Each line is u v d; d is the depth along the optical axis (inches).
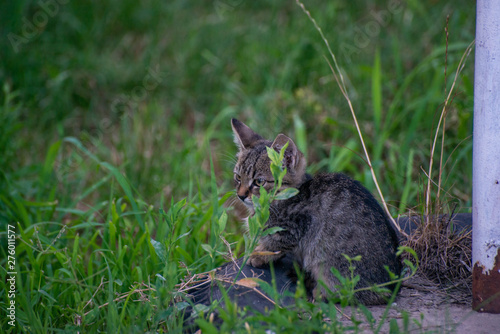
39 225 309.7
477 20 199.2
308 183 259.3
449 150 356.8
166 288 210.8
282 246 250.4
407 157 355.9
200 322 176.9
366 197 247.9
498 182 196.9
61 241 309.0
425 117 390.0
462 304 223.5
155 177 380.5
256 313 185.8
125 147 411.2
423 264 251.1
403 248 209.2
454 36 437.1
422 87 421.7
